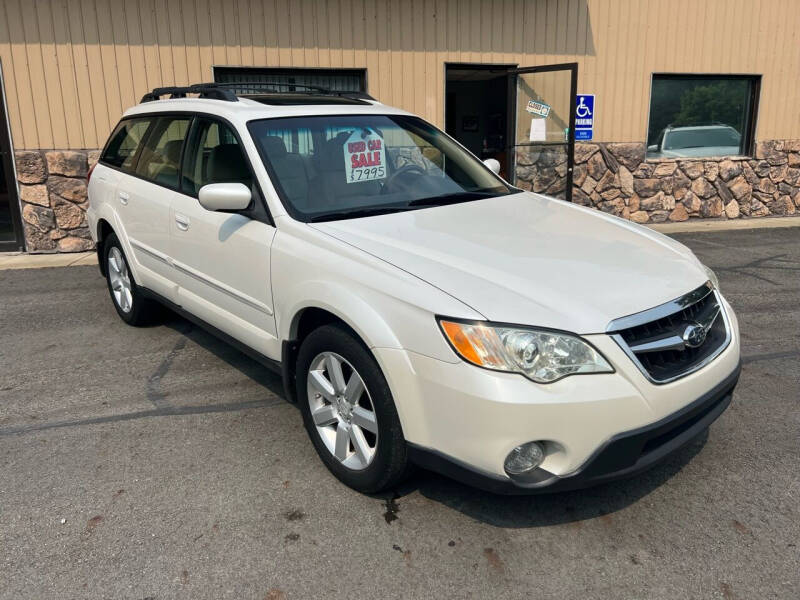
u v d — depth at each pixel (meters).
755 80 10.61
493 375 2.50
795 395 4.14
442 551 2.74
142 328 5.49
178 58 8.34
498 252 3.04
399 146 4.14
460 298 2.62
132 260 4.96
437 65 9.17
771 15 10.30
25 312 5.98
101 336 5.31
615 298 2.71
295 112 3.98
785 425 3.75
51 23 7.96
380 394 2.82
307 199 3.54
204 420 3.88
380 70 8.99
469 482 2.62
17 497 3.12
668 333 2.75
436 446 2.67
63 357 4.87
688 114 10.55
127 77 8.27
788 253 8.20
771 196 10.98
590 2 9.55
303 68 8.73
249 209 3.62
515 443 2.50
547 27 9.46
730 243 8.91
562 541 2.80
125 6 8.09
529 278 2.78
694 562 2.66
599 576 2.59
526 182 9.84
